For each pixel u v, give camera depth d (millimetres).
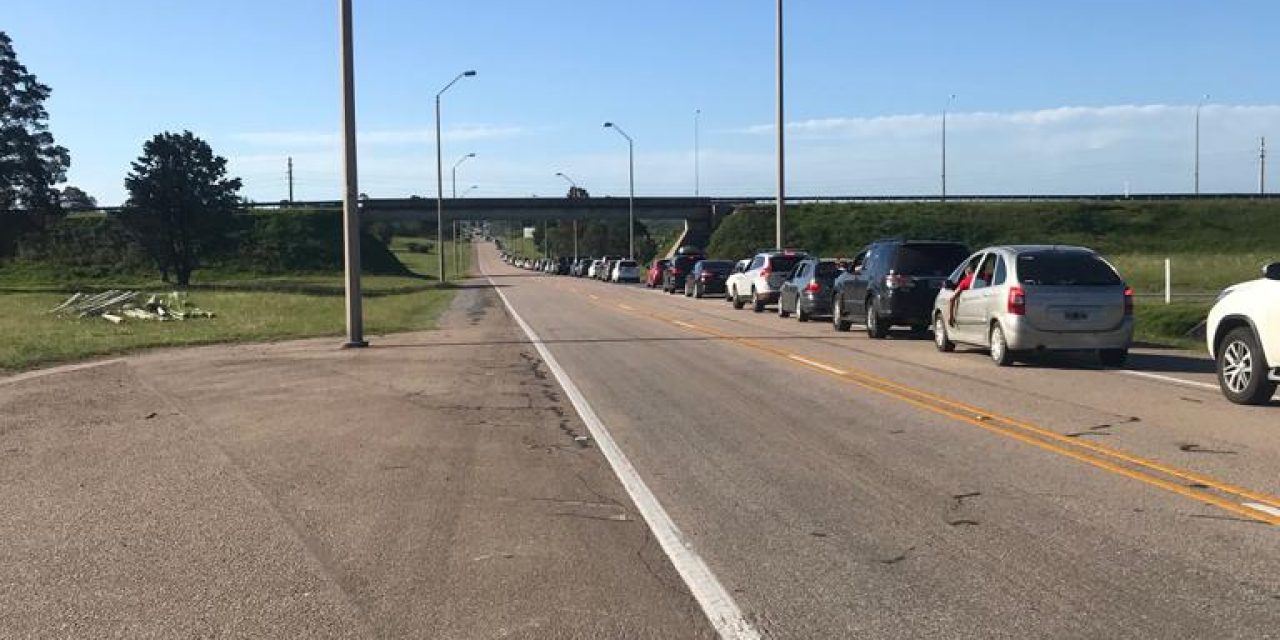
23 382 16469
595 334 25125
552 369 17594
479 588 6168
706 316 32562
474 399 14086
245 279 93250
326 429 11766
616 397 14109
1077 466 9227
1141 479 8680
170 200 77688
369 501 8336
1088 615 5598
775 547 6957
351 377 16719
